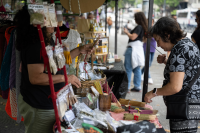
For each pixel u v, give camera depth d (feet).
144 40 13.53
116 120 5.45
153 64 24.27
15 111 6.38
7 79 6.24
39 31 4.06
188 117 5.11
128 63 13.60
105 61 12.76
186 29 66.64
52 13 4.41
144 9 21.65
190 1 101.19
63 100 4.65
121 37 54.44
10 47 5.82
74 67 7.78
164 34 5.08
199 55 4.95
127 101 6.78
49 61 4.05
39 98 4.81
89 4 6.09
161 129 5.09
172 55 4.90
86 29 12.39
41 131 4.99
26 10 4.38
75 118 5.19
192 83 4.99
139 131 4.36
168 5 120.16
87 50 6.34
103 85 7.00
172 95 5.16
